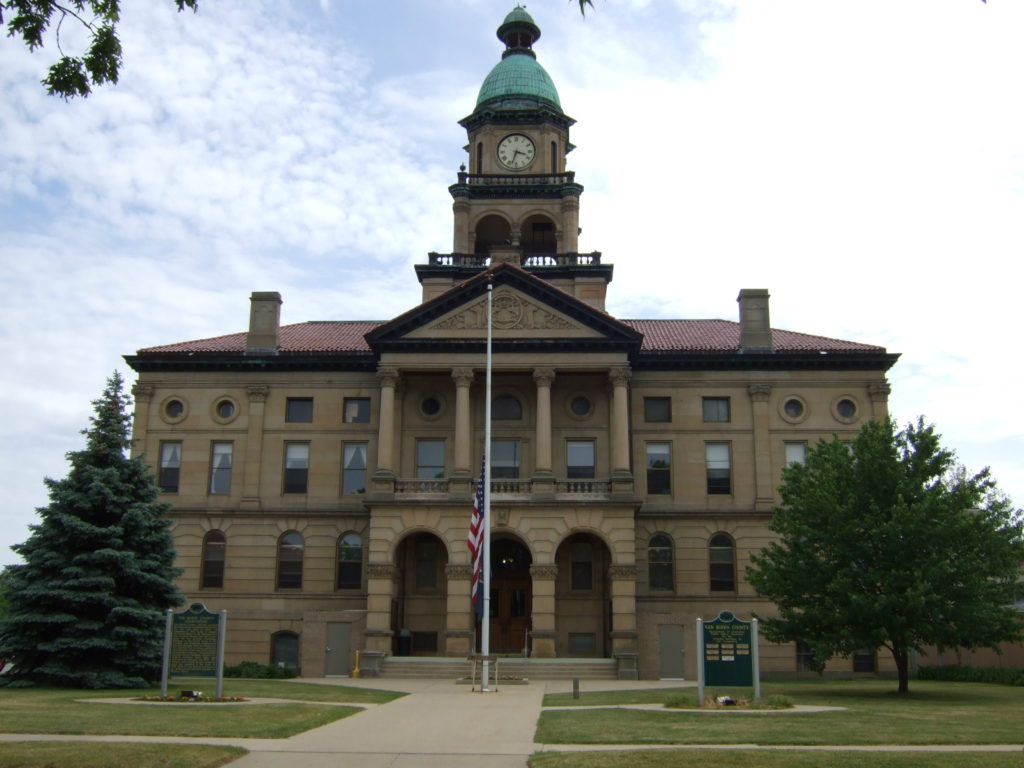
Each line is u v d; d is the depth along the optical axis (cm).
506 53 7162
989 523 3834
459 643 4969
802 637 3962
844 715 2759
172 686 3788
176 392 5803
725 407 5706
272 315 5878
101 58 1552
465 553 5059
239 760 1934
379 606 4994
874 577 3762
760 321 5781
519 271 5378
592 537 5459
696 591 5438
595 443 5519
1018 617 4181
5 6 1481
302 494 5641
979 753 1953
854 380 5688
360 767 1869
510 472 5512
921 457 4019
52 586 3831
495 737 2256
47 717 2508
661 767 1794
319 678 4741
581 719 2631
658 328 6347
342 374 5778
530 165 6581
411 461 5522
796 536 4069
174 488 5678
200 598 5516
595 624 5353
